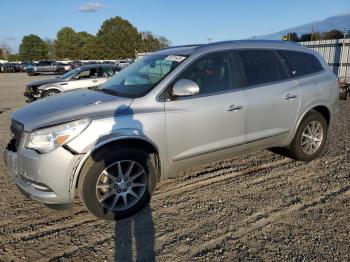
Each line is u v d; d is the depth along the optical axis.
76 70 12.59
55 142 3.12
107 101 3.54
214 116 3.87
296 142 4.83
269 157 5.31
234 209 3.68
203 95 3.85
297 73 4.73
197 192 4.11
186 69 3.80
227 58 4.13
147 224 3.41
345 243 3.02
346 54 14.43
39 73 40.59
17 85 23.14
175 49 4.40
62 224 3.44
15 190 4.28
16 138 3.44
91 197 3.28
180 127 3.67
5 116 9.77
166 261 2.84
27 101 13.59
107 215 3.40
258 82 4.30
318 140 5.10
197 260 2.84
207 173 4.70
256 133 4.29
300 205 3.74
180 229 3.31
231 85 4.07
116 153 3.31
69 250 3.02
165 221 3.46
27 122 3.32
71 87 12.00
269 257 2.86
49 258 2.91
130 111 3.43
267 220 3.43
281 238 3.12
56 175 3.13
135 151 3.42
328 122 5.23
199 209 3.69
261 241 3.08
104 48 79.00
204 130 3.84
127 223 3.44
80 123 3.18
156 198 3.97
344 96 11.88
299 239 3.10
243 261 2.82
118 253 2.96
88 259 2.89
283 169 4.82
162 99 3.61
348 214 3.52
